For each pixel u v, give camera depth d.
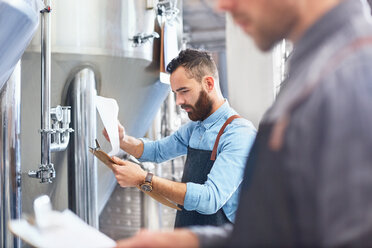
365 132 0.52
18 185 1.53
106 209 2.78
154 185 1.49
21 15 1.16
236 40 3.20
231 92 3.26
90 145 1.76
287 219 0.56
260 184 0.58
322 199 0.52
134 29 1.84
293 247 0.56
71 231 0.75
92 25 1.71
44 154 1.56
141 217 2.66
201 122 1.70
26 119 1.76
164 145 1.90
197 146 1.69
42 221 0.74
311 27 0.60
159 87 2.14
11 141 1.50
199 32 6.93
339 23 0.58
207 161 1.63
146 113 2.23
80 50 1.68
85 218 1.80
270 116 0.60
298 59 0.61
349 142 0.52
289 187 0.55
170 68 1.65
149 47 1.94
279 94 0.65
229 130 1.58
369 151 0.52
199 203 1.47
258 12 0.62
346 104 0.53
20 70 1.54
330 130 0.53
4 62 1.27
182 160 2.76
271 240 0.57
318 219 0.53
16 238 1.51
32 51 1.64
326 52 0.57
